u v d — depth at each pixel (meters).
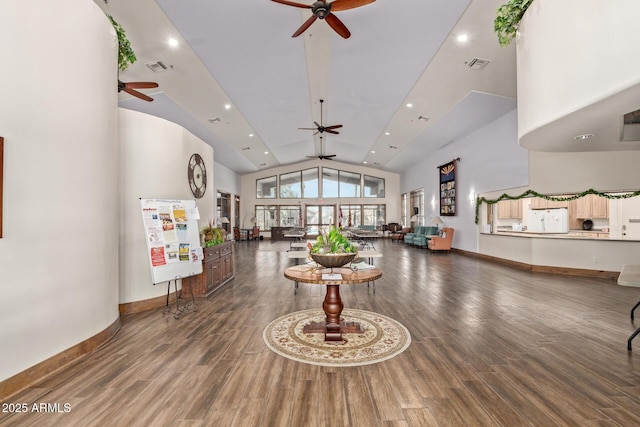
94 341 2.91
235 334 3.29
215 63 5.59
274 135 10.92
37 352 2.37
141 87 3.99
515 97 6.37
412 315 3.90
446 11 4.21
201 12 4.26
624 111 2.30
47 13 2.49
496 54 4.98
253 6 4.25
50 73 2.50
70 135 2.68
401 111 8.05
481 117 7.75
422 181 13.22
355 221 17.45
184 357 2.76
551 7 2.52
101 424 1.86
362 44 5.31
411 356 2.77
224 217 13.88
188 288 4.81
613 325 3.51
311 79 6.93
